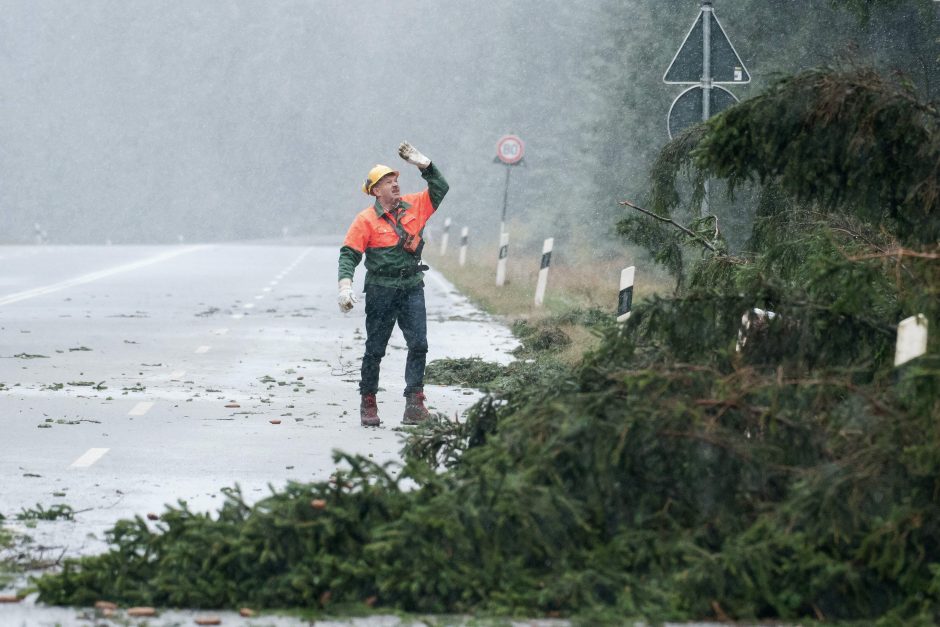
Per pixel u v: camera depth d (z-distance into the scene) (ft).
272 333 155.74
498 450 51.03
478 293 215.51
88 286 232.12
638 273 224.94
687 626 44.52
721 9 194.29
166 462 77.82
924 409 46.96
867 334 57.82
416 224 93.45
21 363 124.47
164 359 129.49
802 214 82.79
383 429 91.56
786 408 51.90
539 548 47.62
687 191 147.02
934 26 153.99
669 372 52.95
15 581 51.13
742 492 48.85
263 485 71.56
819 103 57.82
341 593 46.96
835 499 45.91
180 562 48.01
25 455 79.41
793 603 45.44
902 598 45.34
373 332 92.48
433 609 46.42
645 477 49.29
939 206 57.77
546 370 109.19
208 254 372.38
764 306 58.90
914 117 57.47
